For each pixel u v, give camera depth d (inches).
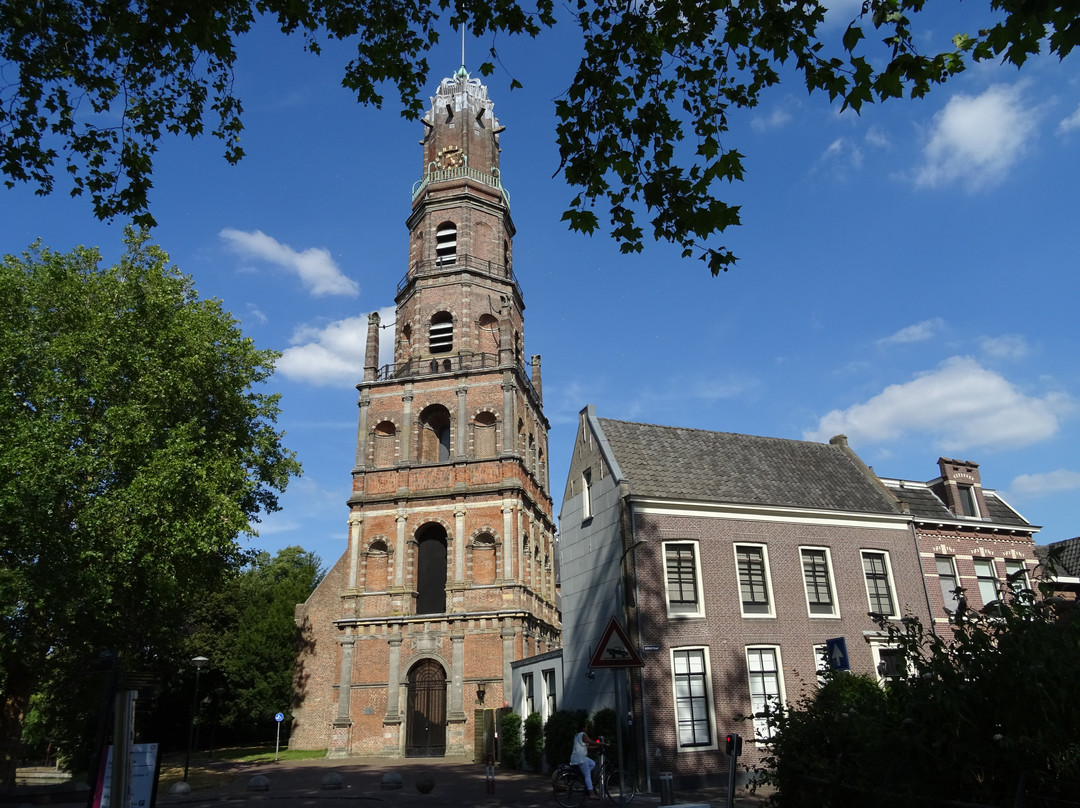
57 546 842.8
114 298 1090.1
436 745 1397.6
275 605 1956.2
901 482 1135.0
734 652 863.7
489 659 1416.1
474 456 1582.2
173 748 1860.2
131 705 339.3
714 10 336.5
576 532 1010.1
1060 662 267.0
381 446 1643.7
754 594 909.8
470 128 1934.1
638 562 861.8
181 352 1050.7
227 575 1190.3
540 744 1023.6
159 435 1027.3
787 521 960.9
